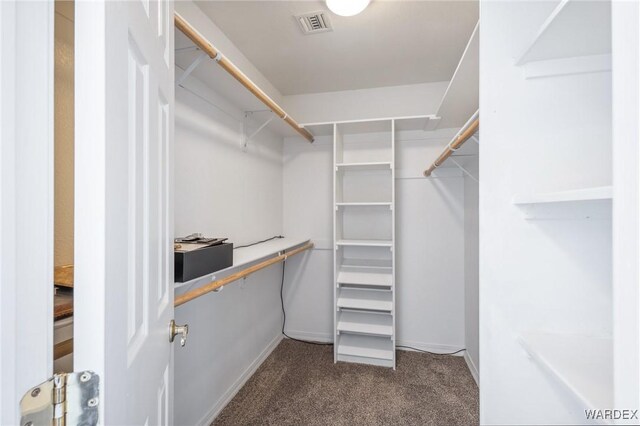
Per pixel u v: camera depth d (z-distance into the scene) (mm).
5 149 321
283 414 1798
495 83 792
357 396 1977
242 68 2139
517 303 767
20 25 334
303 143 2943
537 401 750
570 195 536
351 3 1508
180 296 1139
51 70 368
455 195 2641
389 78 2555
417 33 1896
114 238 445
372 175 2783
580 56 748
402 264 2746
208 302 1737
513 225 772
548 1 773
